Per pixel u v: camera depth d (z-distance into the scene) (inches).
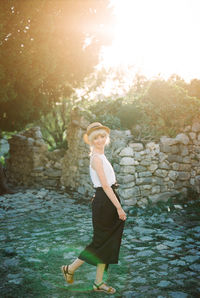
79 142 378.6
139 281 122.4
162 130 320.2
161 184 292.0
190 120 316.8
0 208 289.9
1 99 340.2
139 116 317.1
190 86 366.6
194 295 108.8
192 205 284.0
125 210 261.7
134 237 188.1
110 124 316.8
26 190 398.9
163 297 107.7
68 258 152.3
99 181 114.0
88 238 187.8
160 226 213.2
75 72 406.9
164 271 132.0
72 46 374.3
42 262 146.0
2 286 118.6
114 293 112.3
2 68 321.4
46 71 353.7
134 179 275.6
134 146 280.2
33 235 197.0
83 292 113.7
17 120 415.8
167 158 297.1
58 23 354.3
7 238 190.4
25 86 365.4
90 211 279.3
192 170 315.6
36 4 313.7
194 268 134.0
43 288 117.0
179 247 164.9
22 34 329.1
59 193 373.1
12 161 505.0
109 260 111.2
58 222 235.0
